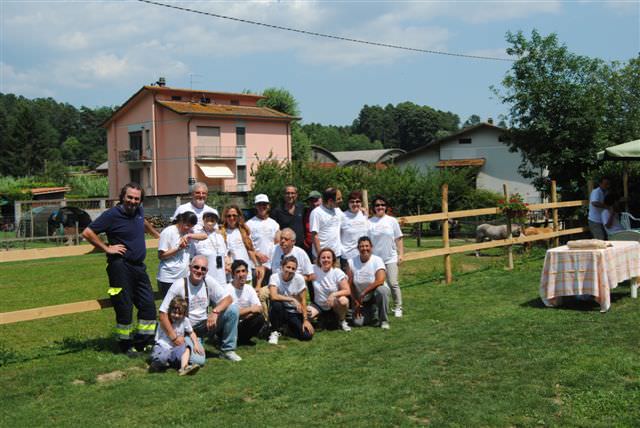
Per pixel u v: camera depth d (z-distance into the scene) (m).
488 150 42.00
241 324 7.09
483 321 7.97
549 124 17.62
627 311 8.19
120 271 6.61
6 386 5.68
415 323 8.06
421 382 5.53
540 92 17.64
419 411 4.85
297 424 4.63
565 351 6.35
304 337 7.33
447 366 6.04
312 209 8.64
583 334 7.05
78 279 13.89
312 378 5.77
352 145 119.56
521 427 4.50
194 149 42.25
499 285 10.70
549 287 8.66
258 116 44.75
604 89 18.59
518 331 7.32
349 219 8.82
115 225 6.62
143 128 45.12
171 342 6.20
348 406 4.98
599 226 12.86
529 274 11.75
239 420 4.73
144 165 45.28
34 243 25.11
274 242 8.29
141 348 6.87
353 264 8.07
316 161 33.81
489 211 12.50
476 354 6.40
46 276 14.52
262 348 7.00
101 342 7.25
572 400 4.97
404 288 10.83
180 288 6.40
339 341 7.25
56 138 137.62
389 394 5.23
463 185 28.25
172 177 43.78
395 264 8.67
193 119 42.09
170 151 43.81
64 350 6.97
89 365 6.27
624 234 10.61
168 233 6.84
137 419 4.81
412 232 25.86
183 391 5.46
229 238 7.71
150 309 6.84
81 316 9.23
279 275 7.45
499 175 41.78
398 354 6.53
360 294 8.02
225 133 43.69
